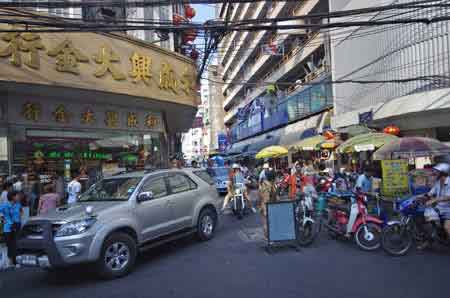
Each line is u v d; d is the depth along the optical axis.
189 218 7.80
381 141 10.84
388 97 15.04
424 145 8.44
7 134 10.04
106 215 5.92
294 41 30.14
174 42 15.74
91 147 12.30
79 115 11.90
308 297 4.64
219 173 19.73
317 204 8.40
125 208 6.29
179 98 13.27
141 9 13.63
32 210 10.45
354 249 7.04
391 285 4.97
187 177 8.25
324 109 22.58
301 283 5.18
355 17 17.09
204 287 5.22
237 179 12.23
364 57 16.69
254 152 34.03
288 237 7.08
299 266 6.04
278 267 6.03
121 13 12.63
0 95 9.94
